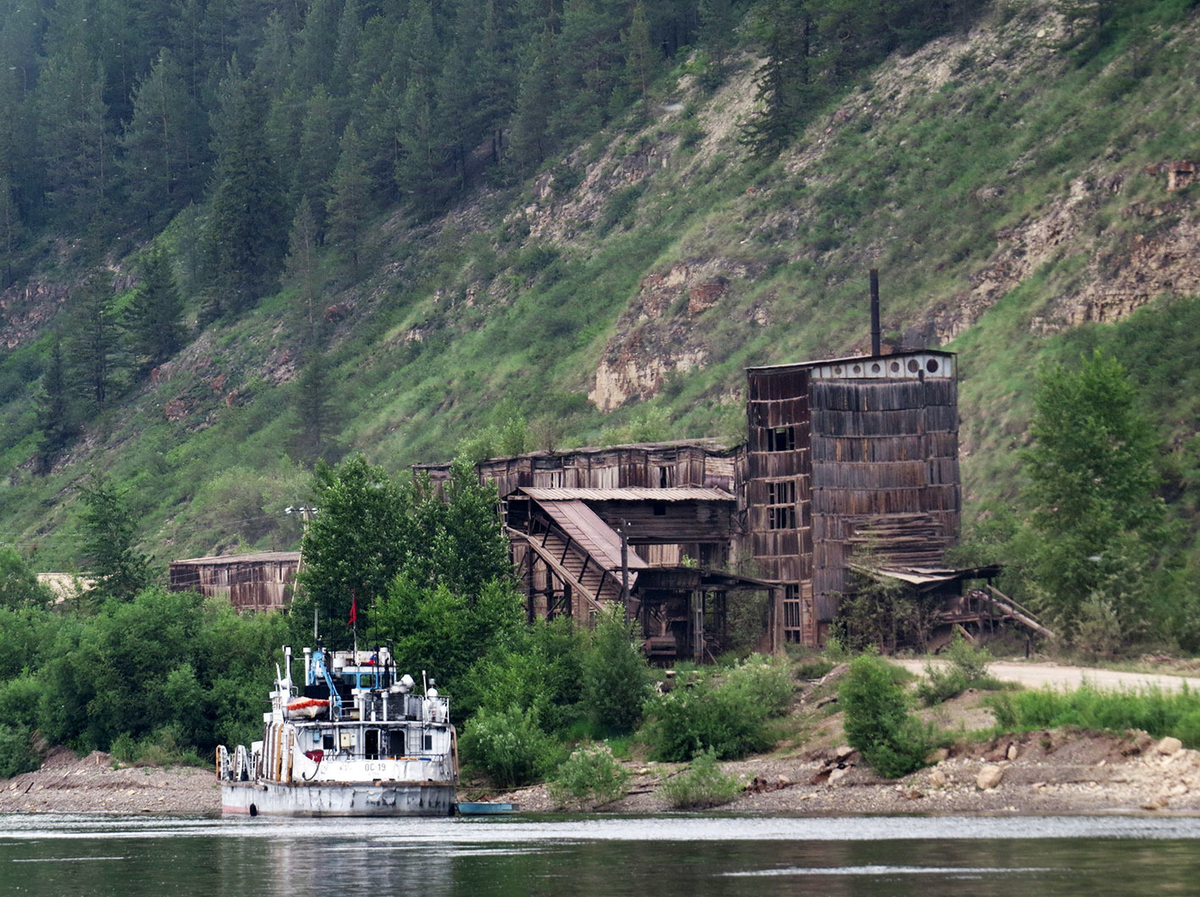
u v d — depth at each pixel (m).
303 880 157.75
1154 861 149.75
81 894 152.38
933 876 145.62
